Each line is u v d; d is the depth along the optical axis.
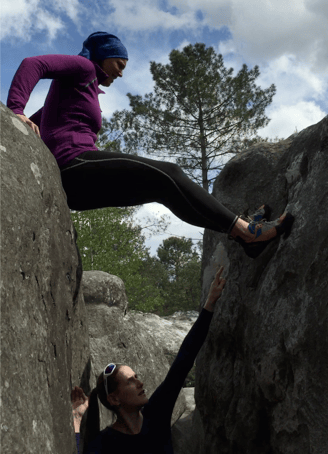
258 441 2.29
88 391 2.21
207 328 2.01
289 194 2.51
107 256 10.66
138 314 12.74
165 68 15.80
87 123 2.01
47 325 1.43
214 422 2.82
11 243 1.23
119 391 1.80
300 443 1.90
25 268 1.31
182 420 4.12
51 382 1.36
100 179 1.92
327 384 1.78
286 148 2.86
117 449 1.78
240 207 2.92
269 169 2.83
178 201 1.97
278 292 2.24
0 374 1.04
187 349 1.96
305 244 2.10
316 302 1.93
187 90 15.31
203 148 15.92
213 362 2.96
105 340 3.84
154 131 16.31
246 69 16.23
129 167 1.89
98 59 2.07
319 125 2.38
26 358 1.19
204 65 16.02
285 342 2.06
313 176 2.26
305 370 1.91
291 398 1.99
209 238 3.45
